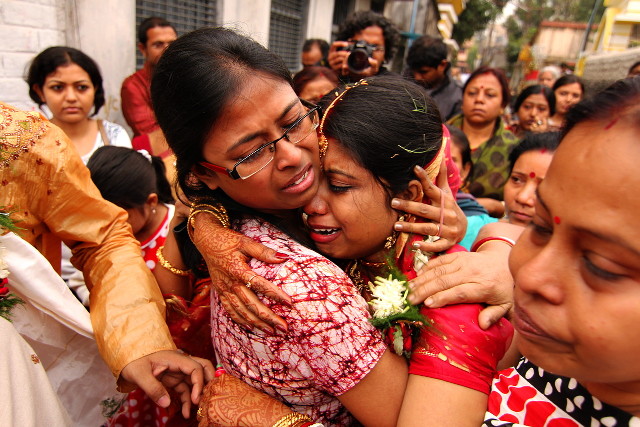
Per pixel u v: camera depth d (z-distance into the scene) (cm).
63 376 143
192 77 88
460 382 88
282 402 106
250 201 101
